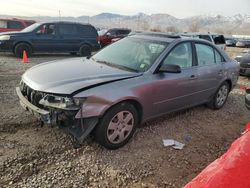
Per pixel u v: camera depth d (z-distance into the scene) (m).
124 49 5.09
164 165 3.82
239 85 9.26
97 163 3.73
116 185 3.33
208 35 14.14
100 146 4.14
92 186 3.28
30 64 11.45
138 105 4.29
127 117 4.16
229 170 1.68
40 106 3.86
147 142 4.41
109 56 5.02
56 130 4.52
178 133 4.86
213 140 4.74
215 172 1.75
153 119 4.83
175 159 4.00
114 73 4.25
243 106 6.83
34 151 3.89
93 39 15.38
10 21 18.98
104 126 3.88
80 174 3.47
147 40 5.13
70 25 14.72
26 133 4.40
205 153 4.26
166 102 4.76
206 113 6.02
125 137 4.21
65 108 3.62
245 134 2.11
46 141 4.18
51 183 3.27
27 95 4.12
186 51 5.17
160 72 4.56
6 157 3.70
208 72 5.59
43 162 3.66
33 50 13.76
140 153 4.07
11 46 13.24
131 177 3.49
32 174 3.41
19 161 3.63
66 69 4.35
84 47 15.18
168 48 4.78
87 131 3.72
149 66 4.51
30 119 4.90
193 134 4.89
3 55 14.09
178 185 3.43
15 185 3.19
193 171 3.75
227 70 6.17
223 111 6.30
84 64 4.68
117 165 3.72
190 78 5.11
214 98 6.12
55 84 3.81
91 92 3.71
